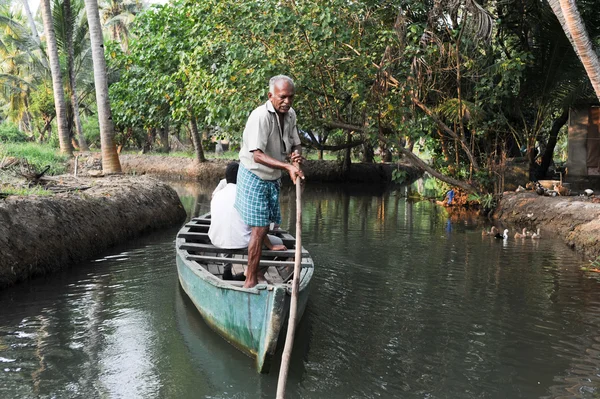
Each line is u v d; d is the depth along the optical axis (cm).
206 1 1173
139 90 1678
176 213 1175
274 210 486
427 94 1338
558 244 947
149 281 674
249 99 1144
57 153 1767
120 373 429
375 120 1255
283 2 1137
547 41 1294
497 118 1338
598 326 541
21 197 735
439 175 1355
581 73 1289
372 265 785
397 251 884
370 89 1198
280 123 465
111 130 1299
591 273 743
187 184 2044
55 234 725
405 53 1138
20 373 426
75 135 2834
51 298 601
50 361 448
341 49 1184
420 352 476
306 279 497
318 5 1109
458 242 966
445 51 1218
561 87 1339
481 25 1107
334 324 540
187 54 1284
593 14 1233
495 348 486
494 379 427
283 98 448
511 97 1414
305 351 474
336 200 1653
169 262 769
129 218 949
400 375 432
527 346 491
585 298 630
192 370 435
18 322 529
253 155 453
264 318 411
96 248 808
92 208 856
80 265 739
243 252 550
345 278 712
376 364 451
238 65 1147
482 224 1183
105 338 497
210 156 2625
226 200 552
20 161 1211
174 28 1553
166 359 454
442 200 1619
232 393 401
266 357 409
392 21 1274
